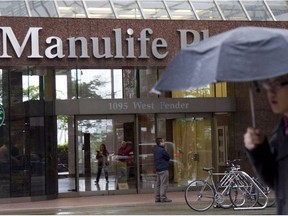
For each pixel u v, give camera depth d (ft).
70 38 58.18
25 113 59.36
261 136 11.55
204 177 67.31
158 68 63.67
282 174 11.33
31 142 59.36
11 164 58.49
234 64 10.30
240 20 65.82
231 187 47.70
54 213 47.21
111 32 59.36
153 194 63.26
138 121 65.00
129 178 64.75
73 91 64.23
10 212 49.16
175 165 66.54
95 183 63.77
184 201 54.85
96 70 65.36
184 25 61.46
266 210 46.73
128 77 66.33
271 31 11.10
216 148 67.51
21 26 57.11
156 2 68.28
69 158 63.31
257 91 11.59
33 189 59.06
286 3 71.92
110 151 64.34
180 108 65.57
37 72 60.49
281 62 10.26
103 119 64.18
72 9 64.49
